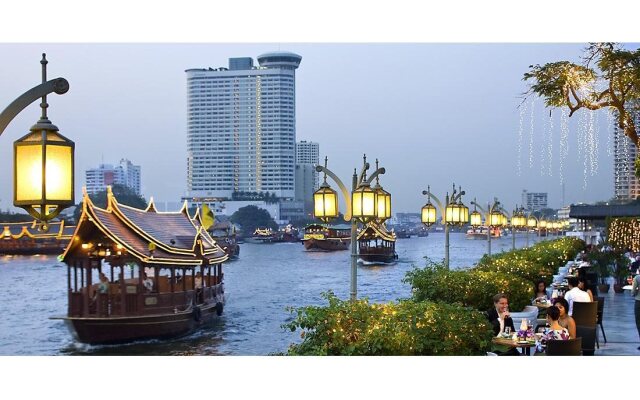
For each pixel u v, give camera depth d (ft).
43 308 167.73
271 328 126.72
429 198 75.92
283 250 490.90
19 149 18.39
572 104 47.39
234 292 198.39
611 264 94.58
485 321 40.86
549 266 89.20
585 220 194.08
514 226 139.23
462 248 520.42
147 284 114.11
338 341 36.11
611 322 68.08
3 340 118.42
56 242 350.23
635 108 47.80
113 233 104.83
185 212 143.84
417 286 57.21
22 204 18.31
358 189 43.75
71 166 18.63
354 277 44.62
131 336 105.19
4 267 312.09
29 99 18.67
